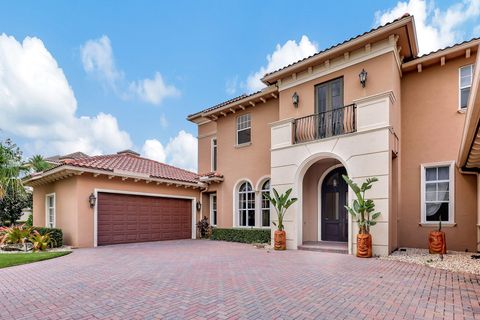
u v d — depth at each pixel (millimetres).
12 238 11547
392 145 9766
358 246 9211
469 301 4926
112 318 4262
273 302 4930
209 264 8234
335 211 12195
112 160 15438
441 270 7250
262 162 14719
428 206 10852
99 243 12797
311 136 11703
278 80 13234
